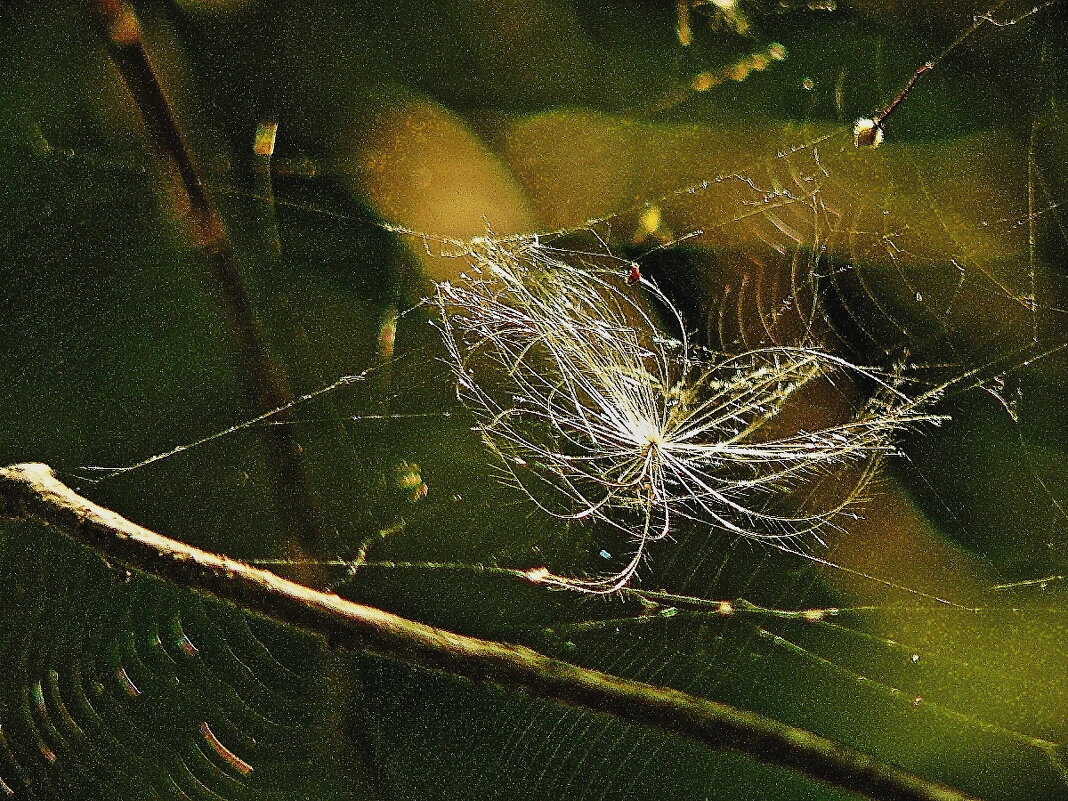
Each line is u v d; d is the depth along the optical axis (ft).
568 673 0.39
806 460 0.41
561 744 0.40
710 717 0.39
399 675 0.41
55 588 0.41
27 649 0.41
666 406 0.41
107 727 0.40
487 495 0.41
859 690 0.40
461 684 0.41
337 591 0.41
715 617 0.40
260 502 0.41
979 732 0.40
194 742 0.40
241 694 0.41
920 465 0.41
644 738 0.40
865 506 0.41
